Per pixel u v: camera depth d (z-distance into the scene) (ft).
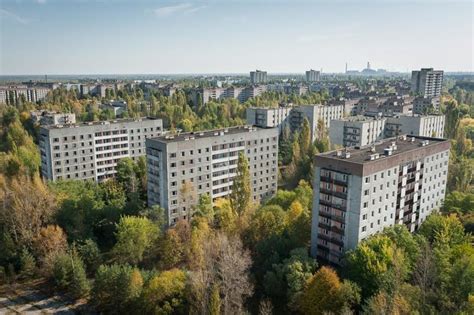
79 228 440.86
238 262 318.86
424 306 265.95
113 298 343.87
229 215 412.77
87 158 645.51
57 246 399.44
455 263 299.38
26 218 432.25
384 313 250.37
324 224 375.86
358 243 353.31
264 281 334.03
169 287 321.52
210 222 435.53
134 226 401.70
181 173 486.38
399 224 366.84
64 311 355.77
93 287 358.23
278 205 446.60
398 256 302.86
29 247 417.69
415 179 409.90
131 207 479.00
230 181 539.29
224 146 522.47
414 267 311.68
